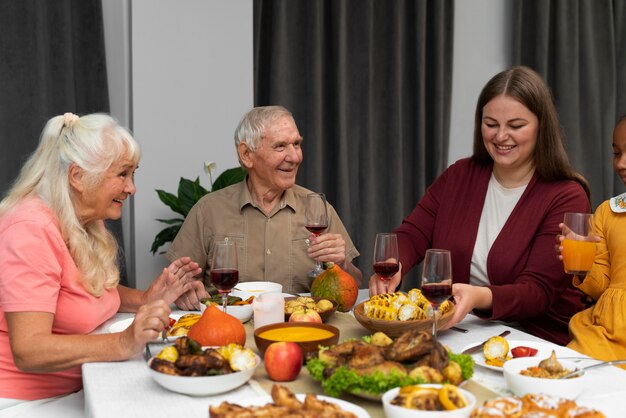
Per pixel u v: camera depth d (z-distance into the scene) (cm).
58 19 351
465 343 167
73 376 177
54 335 156
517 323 218
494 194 231
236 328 154
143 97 362
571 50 461
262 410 106
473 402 111
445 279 145
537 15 454
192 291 204
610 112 480
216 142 376
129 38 368
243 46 378
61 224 172
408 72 433
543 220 215
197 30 369
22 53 345
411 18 428
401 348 126
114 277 191
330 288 196
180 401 129
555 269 204
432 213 251
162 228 371
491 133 217
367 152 417
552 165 217
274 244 248
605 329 195
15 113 346
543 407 104
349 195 418
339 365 127
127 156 177
